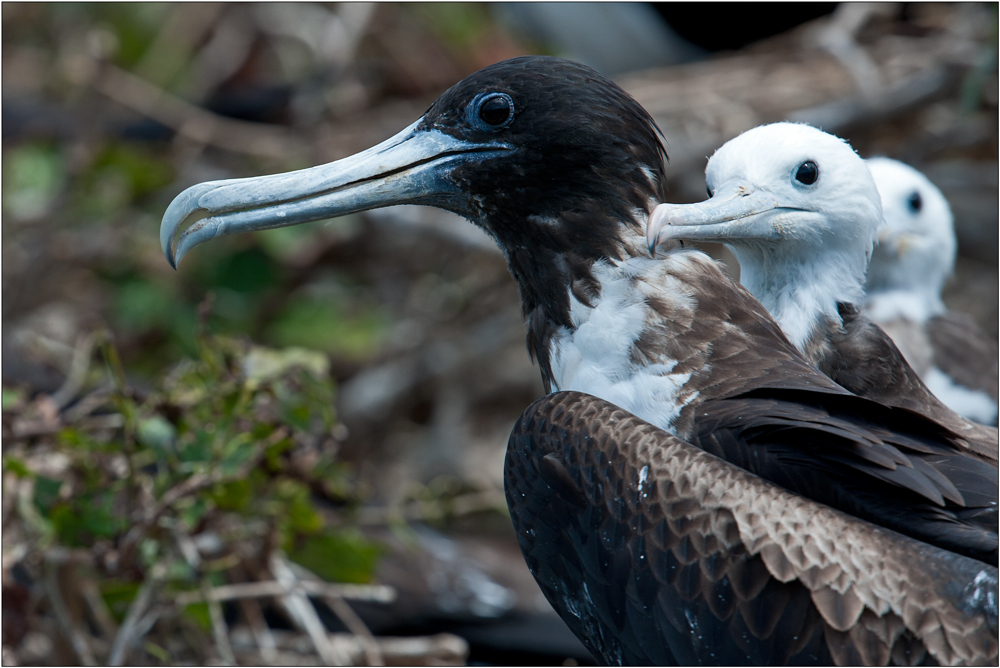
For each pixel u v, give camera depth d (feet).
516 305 39.83
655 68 48.06
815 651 16.28
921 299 31.37
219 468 24.34
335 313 39.83
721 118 38.01
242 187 20.25
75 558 25.00
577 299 19.76
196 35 46.42
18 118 42.04
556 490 18.12
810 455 17.42
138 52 45.62
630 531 17.34
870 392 20.90
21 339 34.12
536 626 31.86
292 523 26.58
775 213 20.66
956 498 16.93
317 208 20.22
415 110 41.91
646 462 17.44
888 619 16.03
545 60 20.02
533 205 19.93
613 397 19.27
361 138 40.11
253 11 46.68
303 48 47.16
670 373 19.02
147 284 38.58
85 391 32.40
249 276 38.70
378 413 39.37
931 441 18.28
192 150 41.70
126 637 24.29
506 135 19.77
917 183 30.91
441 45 45.14
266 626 28.55
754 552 16.58
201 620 25.63
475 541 34.04
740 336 19.21
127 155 39.96
